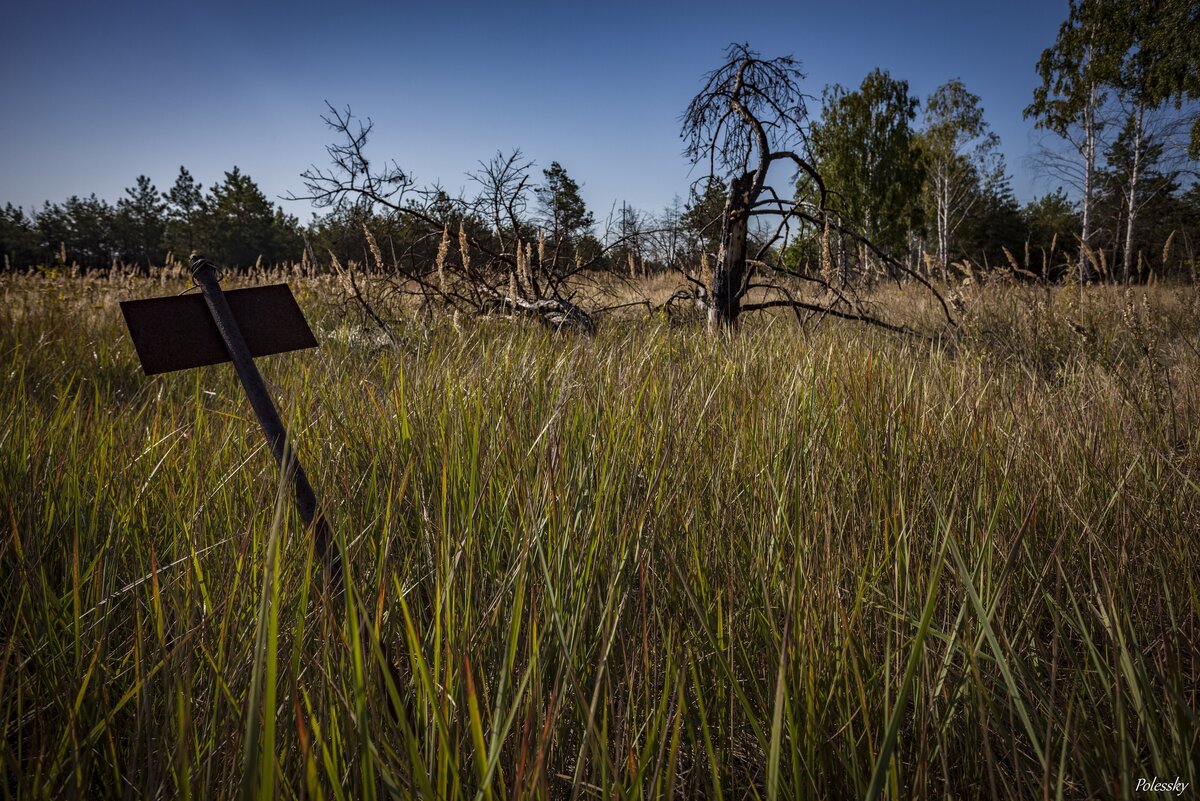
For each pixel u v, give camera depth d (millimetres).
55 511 2154
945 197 41688
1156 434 2826
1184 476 2301
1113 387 3361
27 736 1476
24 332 6316
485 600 1670
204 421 3098
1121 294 6770
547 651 1396
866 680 1487
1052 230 47656
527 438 2381
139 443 2822
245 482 2430
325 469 2303
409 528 2070
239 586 1674
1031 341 5570
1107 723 1444
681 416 2562
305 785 1148
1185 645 1663
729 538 1909
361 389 3152
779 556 1734
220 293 1704
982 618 1231
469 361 3875
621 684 1478
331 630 1393
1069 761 1350
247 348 1711
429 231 8094
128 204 84062
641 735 1396
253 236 73875
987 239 48469
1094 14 26422
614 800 1080
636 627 1635
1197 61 23922
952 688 1499
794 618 1437
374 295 7438
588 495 1862
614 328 6305
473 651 1423
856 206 34156
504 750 1310
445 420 2465
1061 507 2109
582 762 1055
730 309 6523
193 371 4980
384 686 1248
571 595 1514
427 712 1205
